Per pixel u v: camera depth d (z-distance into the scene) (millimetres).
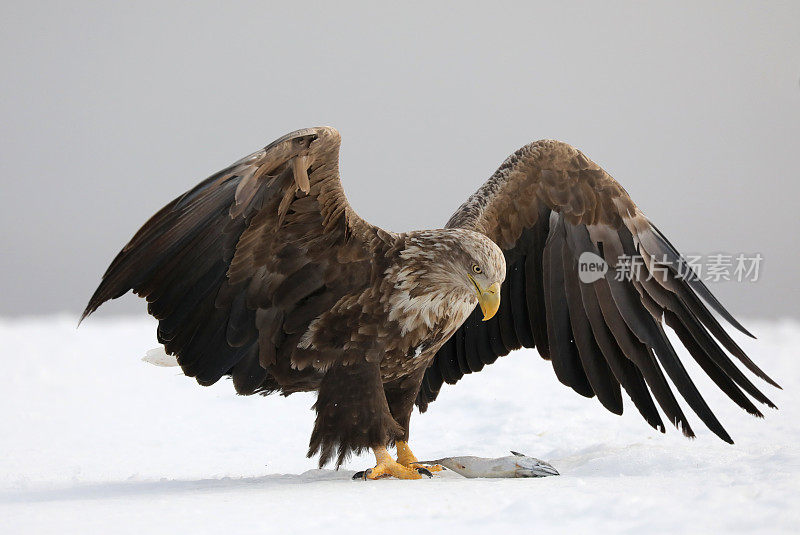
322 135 10258
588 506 7906
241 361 11797
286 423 17281
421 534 7441
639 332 12656
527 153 12961
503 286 13758
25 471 13188
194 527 7906
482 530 7492
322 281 11344
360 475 11164
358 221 11258
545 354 13703
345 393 11367
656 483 9227
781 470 9289
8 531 7949
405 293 11359
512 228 13391
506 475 10984
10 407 19266
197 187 10164
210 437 16141
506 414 16828
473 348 14047
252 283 11352
